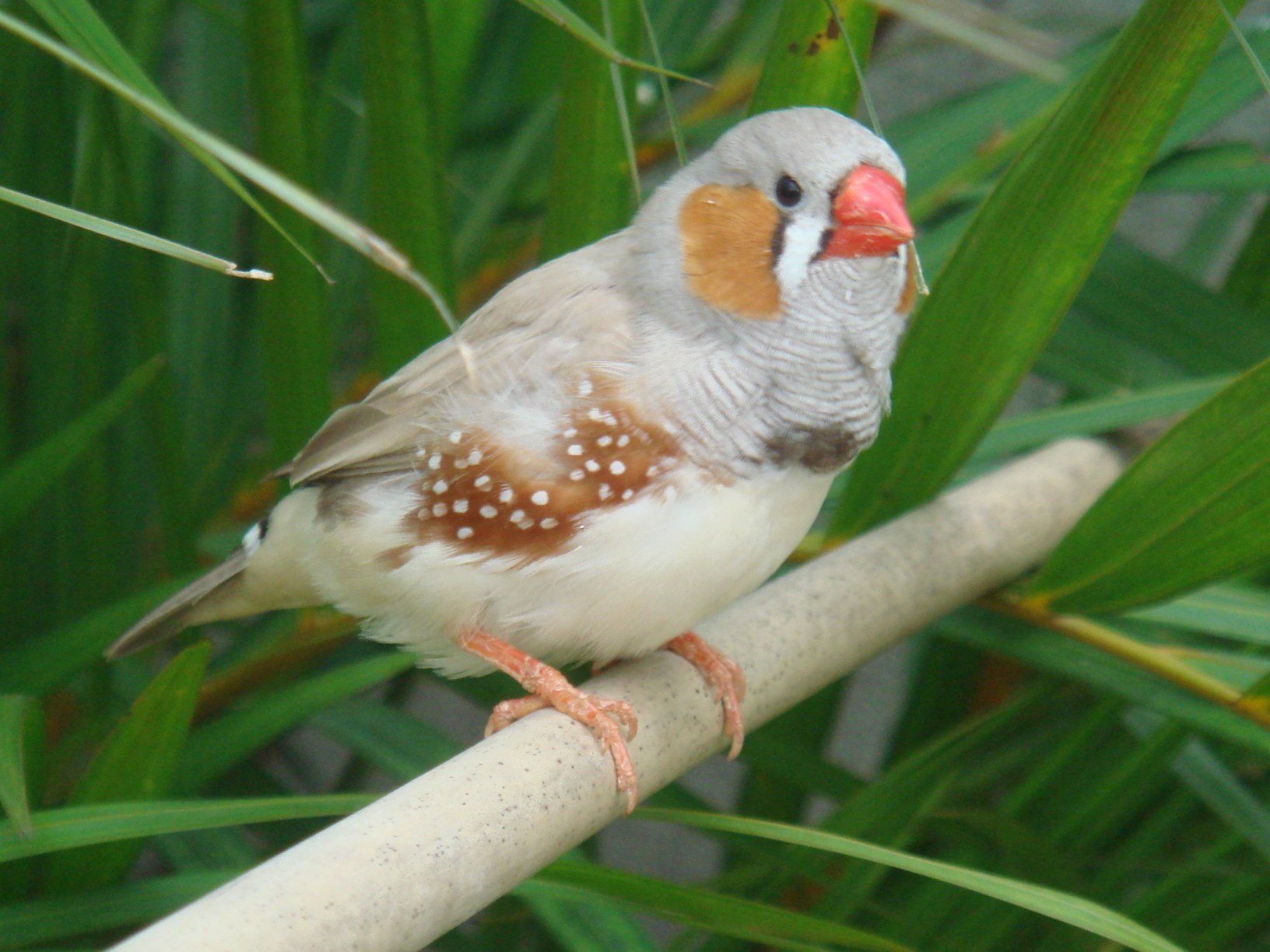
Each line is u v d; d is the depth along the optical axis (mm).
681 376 1890
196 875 1896
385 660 1914
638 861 2396
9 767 1868
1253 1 2189
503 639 1902
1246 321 1952
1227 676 1916
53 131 1938
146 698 1881
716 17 2236
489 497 1891
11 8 1928
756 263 1891
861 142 1893
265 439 1999
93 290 1939
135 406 1965
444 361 1898
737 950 1940
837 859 1952
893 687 2350
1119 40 1897
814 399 1893
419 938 1851
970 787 1961
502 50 1995
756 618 1898
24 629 1948
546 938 1961
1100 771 1955
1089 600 1919
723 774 2408
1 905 1899
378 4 1906
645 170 2000
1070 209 1908
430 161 1916
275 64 1912
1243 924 1938
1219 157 1947
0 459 1942
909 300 1903
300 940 1841
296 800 1877
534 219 1998
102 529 1941
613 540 1890
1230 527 1905
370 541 1899
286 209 1917
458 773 1862
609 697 1888
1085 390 1954
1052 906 1855
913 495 1929
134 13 1960
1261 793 1960
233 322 1987
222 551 1967
